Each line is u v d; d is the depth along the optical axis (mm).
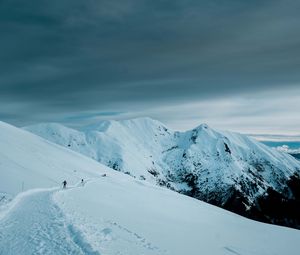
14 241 17594
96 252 16078
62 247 16922
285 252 48719
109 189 70750
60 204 33312
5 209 27297
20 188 42906
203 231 45594
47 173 67938
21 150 84688
